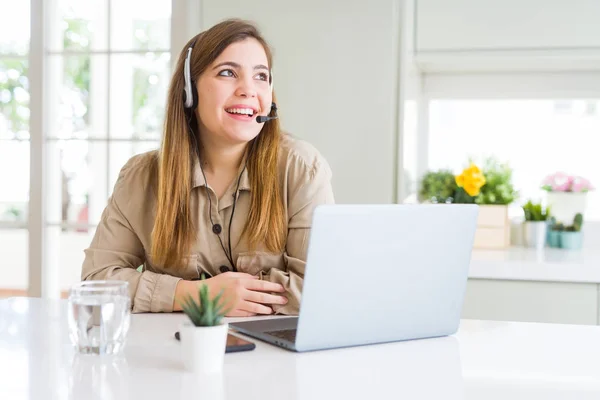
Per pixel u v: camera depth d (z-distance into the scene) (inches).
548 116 121.6
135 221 66.8
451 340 50.4
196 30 111.6
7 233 121.7
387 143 102.7
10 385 37.3
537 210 112.0
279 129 66.4
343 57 103.3
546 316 95.0
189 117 65.3
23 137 120.5
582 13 103.5
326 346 46.2
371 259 45.9
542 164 122.4
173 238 64.1
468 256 50.8
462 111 123.9
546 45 104.7
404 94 102.6
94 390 36.4
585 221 119.6
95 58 118.1
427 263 48.7
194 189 65.2
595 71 119.3
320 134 104.3
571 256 101.5
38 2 117.5
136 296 59.2
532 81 121.4
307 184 64.3
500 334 52.7
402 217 46.6
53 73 119.3
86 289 44.0
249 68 62.6
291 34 104.4
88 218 119.4
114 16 117.1
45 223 119.5
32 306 60.9
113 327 43.8
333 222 43.8
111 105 118.3
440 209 48.3
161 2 115.1
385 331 48.4
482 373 41.0
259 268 64.7
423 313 49.7
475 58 106.5
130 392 36.1
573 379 39.9
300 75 104.4
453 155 124.6
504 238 110.2
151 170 67.6
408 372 41.0
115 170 118.6
